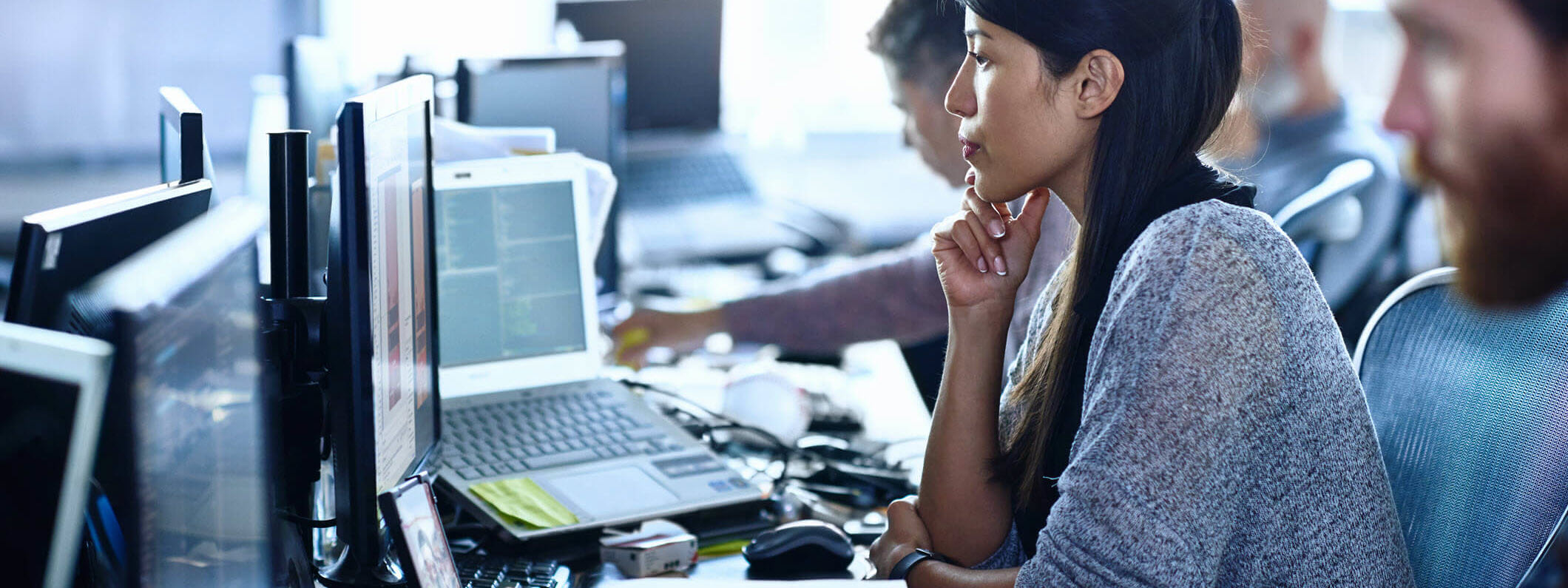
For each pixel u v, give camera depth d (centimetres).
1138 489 96
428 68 224
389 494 88
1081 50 105
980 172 115
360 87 246
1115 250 110
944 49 179
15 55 387
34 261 71
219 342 71
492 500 128
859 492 151
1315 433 101
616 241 218
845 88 414
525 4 434
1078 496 100
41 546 58
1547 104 50
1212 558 97
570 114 214
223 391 72
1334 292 239
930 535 130
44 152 395
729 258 301
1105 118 108
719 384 196
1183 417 96
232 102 425
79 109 402
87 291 66
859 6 409
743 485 140
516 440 145
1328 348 103
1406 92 55
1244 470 99
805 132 375
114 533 66
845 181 341
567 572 119
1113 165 108
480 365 157
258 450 79
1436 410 124
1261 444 99
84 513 69
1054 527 102
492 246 158
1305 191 252
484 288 158
